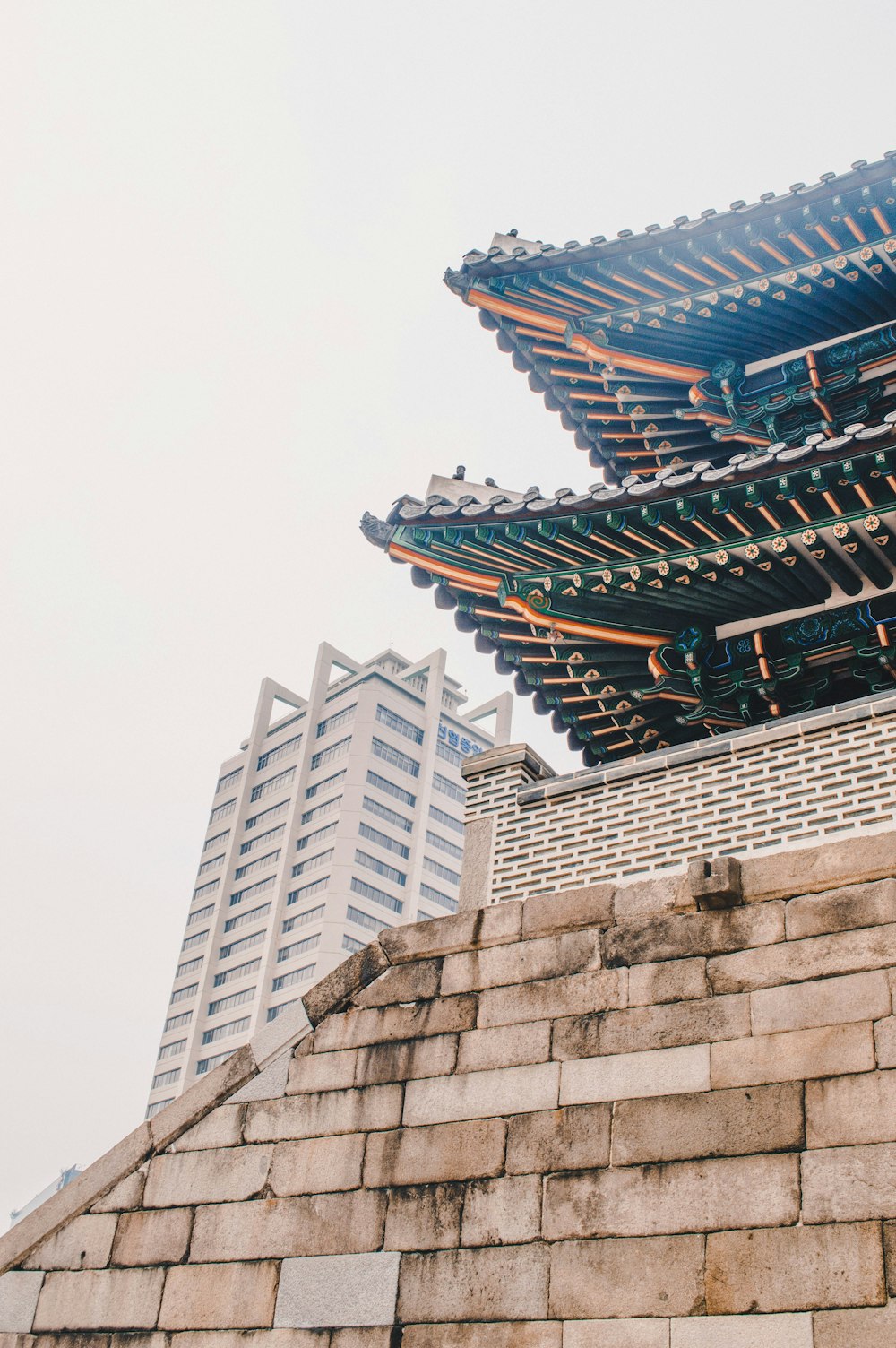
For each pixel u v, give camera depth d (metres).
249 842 120.19
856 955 8.09
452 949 9.77
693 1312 7.34
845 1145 7.45
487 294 14.79
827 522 11.77
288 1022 10.03
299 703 132.88
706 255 13.60
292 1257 8.85
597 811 11.69
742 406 14.77
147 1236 9.48
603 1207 7.97
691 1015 8.45
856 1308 6.91
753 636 13.22
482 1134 8.71
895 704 10.48
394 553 13.72
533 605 13.38
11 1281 9.68
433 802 117.31
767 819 10.58
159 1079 111.75
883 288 13.48
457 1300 8.12
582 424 16.06
